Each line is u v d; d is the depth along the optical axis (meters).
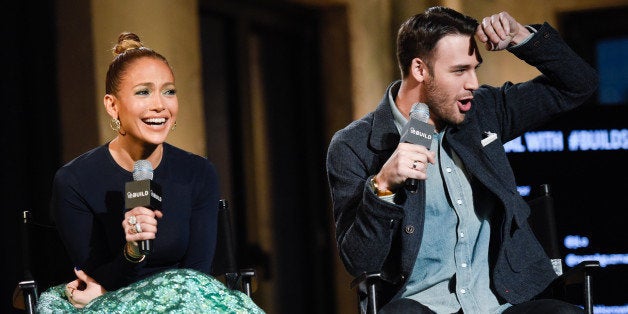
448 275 7.90
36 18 12.29
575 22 19.67
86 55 12.10
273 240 16.06
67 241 8.23
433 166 8.09
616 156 13.55
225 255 9.08
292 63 16.80
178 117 13.16
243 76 15.55
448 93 7.97
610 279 13.54
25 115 12.26
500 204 7.93
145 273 8.28
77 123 12.17
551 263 8.26
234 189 15.44
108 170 8.23
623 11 19.39
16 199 12.20
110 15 12.28
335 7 16.66
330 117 16.81
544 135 13.66
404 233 7.80
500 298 7.98
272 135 16.20
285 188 16.45
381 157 8.13
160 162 8.38
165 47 12.98
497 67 18.00
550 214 8.67
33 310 7.93
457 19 8.04
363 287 7.77
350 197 8.04
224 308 7.42
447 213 8.01
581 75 8.34
